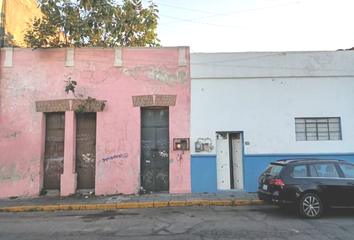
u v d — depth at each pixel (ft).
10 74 38.32
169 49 39.34
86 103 37.78
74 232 22.21
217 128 38.70
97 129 37.81
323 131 39.58
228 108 39.04
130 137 37.93
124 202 32.42
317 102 39.27
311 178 26.32
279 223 24.02
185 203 32.22
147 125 39.27
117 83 38.65
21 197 36.19
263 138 38.73
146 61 39.09
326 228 22.39
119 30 37.93
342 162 27.43
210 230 22.09
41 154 37.52
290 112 39.11
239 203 32.40
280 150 38.58
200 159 38.11
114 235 21.24
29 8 46.14
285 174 26.43
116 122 38.11
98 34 39.50
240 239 19.85
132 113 38.32
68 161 37.04
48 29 39.24
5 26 39.73
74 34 38.01
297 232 21.34
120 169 37.45
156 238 20.35
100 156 37.47
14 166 37.04
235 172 39.55
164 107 39.40
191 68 39.27
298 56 39.73
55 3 37.50
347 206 25.91
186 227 23.09
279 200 25.89
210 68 39.34
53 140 38.63
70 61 38.58
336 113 39.17
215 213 28.17
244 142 38.65
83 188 38.11
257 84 39.42
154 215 27.71
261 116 39.04
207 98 39.06
